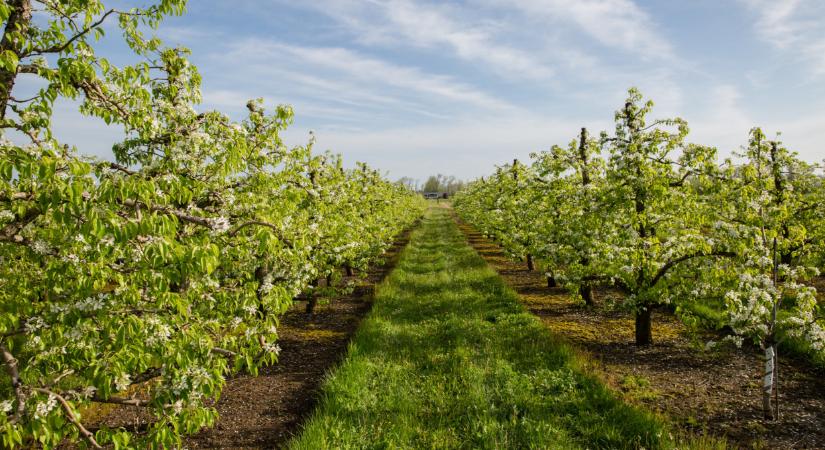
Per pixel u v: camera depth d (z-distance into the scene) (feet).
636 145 31.71
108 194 10.75
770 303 23.29
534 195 49.88
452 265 69.41
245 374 29.84
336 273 52.44
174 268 12.59
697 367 29.53
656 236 34.73
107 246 12.57
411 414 23.44
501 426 21.71
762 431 21.33
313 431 20.74
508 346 33.04
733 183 28.22
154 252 11.39
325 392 25.62
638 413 22.16
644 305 33.32
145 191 11.48
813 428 21.43
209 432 22.25
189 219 13.70
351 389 25.62
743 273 25.30
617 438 20.49
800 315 22.56
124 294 14.07
